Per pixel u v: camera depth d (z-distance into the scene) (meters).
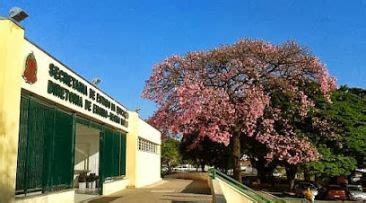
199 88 30.06
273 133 36.16
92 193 26.62
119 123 30.95
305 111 35.50
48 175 17.25
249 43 31.61
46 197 17.03
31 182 15.69
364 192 42.16
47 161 17.17
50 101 17.44
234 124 30.98
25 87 15.01
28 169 15.46
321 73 32.91
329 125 42.09
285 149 36.78
